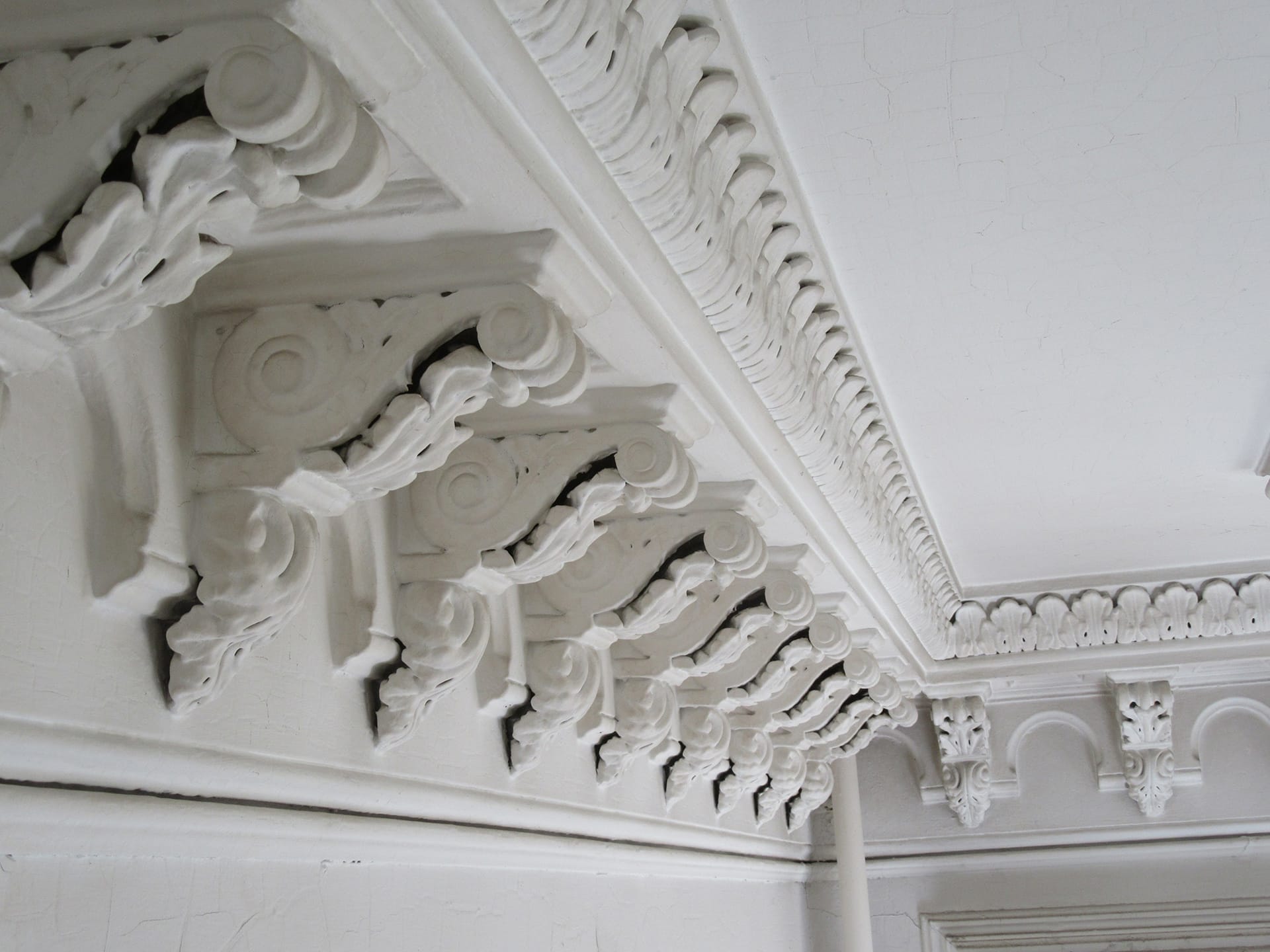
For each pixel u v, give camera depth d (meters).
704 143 1.32
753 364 1.58
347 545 1.35
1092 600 3.43
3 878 0.89
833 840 3.96
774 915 3.51
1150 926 3.75
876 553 2.49
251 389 1.10
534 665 1.74
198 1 0.79
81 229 0.76
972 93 1.41
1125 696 3.77
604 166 1.10
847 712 3.04
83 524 0.98
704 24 1.25
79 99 0.79
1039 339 2.02
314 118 0.77
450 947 1.56
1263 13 1.28
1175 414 2.32
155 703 1.04
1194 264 1.79
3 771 0.88
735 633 2.07
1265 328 1.99
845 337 1.93
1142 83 1.39
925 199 1.62
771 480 1.91
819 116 1.44
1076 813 3.88
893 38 1.31
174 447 1.08
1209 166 1.55
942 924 3.91
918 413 2.30
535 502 1.42
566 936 1.96
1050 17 1.29
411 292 1.13
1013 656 3.60
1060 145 1.51
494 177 1.05
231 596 1.05
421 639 1.37
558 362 1.11
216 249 0.86
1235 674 3.79
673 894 2.60
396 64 0.87
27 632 0.91
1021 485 2.69
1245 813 3.74
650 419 1.48
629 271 1.26
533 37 0.93
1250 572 3.28
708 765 2.45
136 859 1.02
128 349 1.04
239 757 1.12
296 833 1.22
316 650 1.29
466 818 1.60
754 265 1.54
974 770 3.92
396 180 1.06
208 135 0.76
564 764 1.95
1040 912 3.85
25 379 0.94
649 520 1.79
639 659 2.09
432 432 1.13
